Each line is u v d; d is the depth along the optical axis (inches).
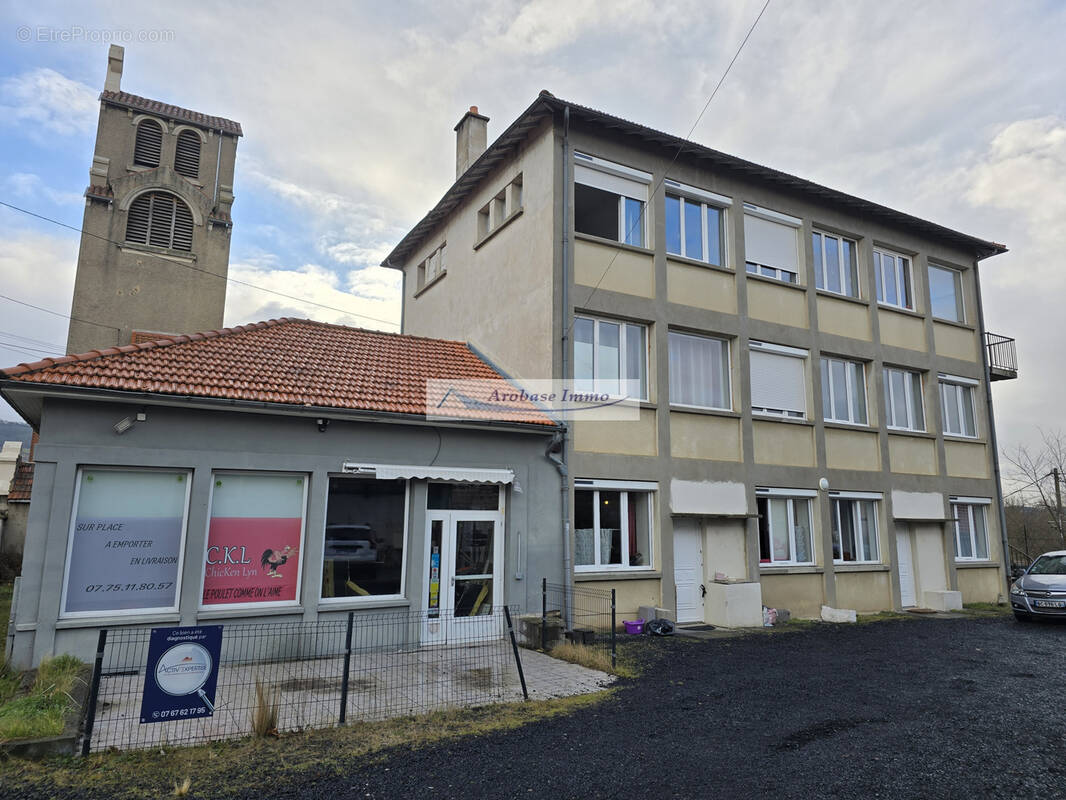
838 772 219.8
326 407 388.5
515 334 544.4
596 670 363.3
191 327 1004.6
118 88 1072.8
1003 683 342.3
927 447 701.3
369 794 200.7
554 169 514.0
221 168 1084.5
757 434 585.6
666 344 547.2
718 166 598.5
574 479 483.8
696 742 248.5
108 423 344.8
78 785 203.3
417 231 748.0
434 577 427.8
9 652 312.0
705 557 543.2
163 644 231.3
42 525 325.1
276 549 381.7
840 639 471.8
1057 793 204.2
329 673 341.1
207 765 220.5
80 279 952.9
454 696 305.1
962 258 770.8
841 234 683.4
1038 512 1238.9
